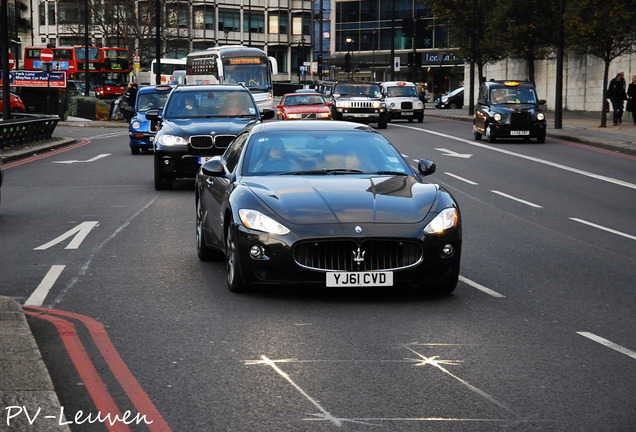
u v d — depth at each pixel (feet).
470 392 18.62
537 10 150.20
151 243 39.50
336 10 340.59
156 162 60.39
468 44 181.16
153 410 17.40
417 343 22.72
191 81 173.06
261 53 158.51
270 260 27.02
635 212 52.60
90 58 256.11
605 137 104.42
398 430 16.29
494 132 105.60
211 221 33.04
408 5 320.70
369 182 29.76
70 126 162.61
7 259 35.47
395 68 196.54
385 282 26.96
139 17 270.26
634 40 118.52
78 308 26.66
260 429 16.34
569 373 20.07
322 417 16.99
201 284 30.42
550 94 205.36
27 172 76.13
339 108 140.36
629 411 17.43
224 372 20.01
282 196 28.35
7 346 20.52
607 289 30.22
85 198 57.41
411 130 135.23
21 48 378.32
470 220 48.34
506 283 31.14
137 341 22.77
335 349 22.06
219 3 399.65
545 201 57.36
